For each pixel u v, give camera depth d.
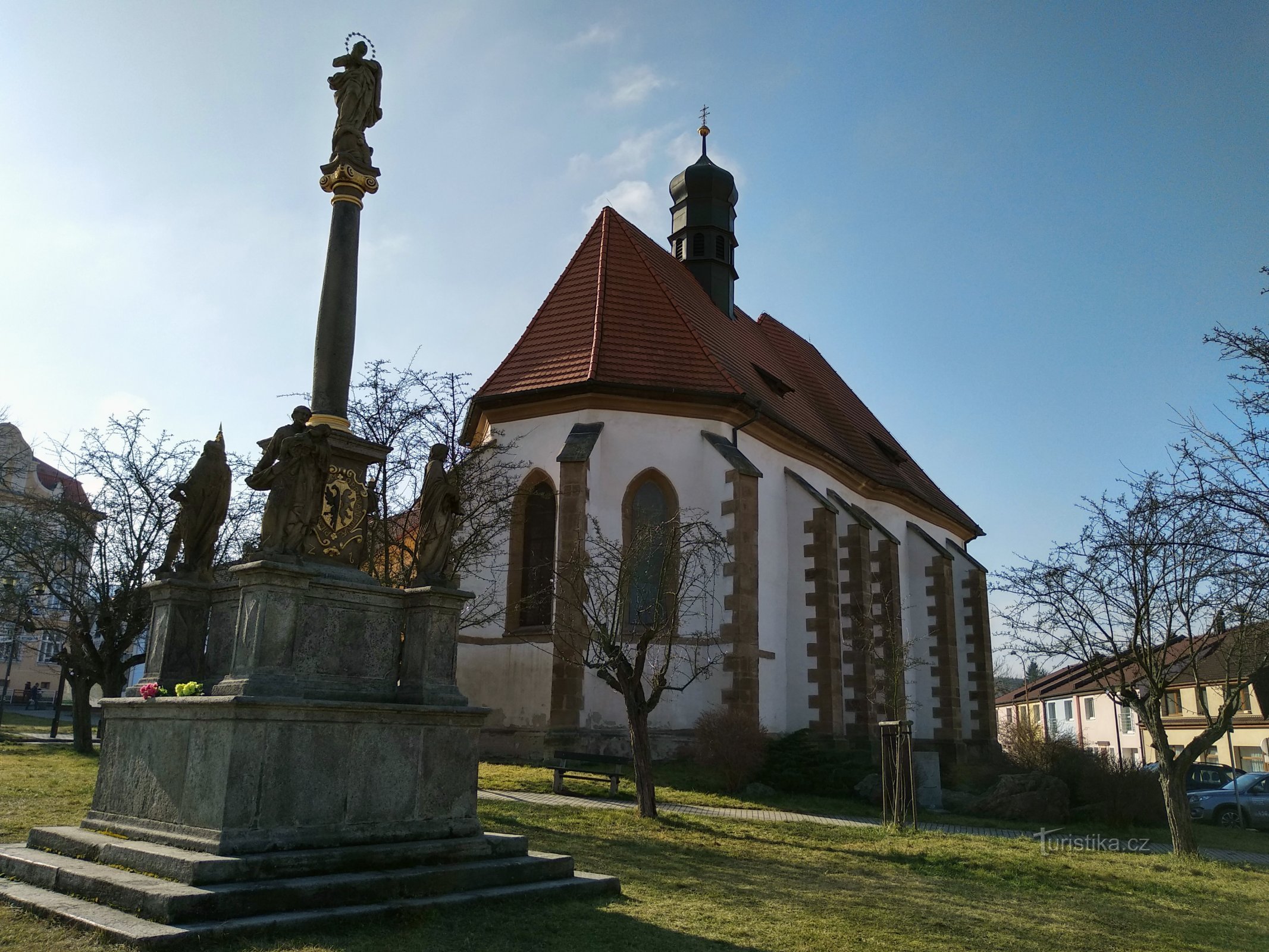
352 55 11.16
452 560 18.84
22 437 41.12
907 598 32.00
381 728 8.66
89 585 25.11
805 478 27.64
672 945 7.20
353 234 10.69
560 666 21.19
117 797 8.74
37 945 6.00
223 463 10.02
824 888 10.48
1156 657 17.25
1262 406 12.53
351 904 7.30
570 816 14.23
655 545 19.66
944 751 30.47
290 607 8.58
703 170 32.53
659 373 24.02
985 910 9.87
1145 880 12.83
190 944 6.08
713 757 20.08
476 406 24.78
